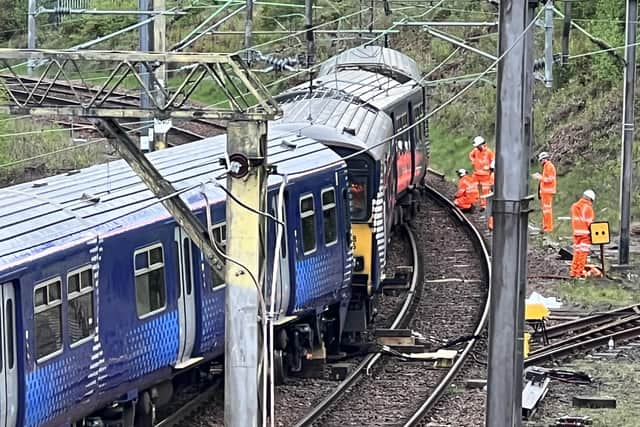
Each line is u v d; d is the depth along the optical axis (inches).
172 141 3563.0
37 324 1202.6
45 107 1127.0
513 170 1132.5
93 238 1304.1
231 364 1109.1
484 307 2194.9
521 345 1215.6
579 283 2440.9
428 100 4495.6
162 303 1439.5
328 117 2154.3
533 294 2016.5
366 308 2030.0
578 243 2475.4
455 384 1747.0
